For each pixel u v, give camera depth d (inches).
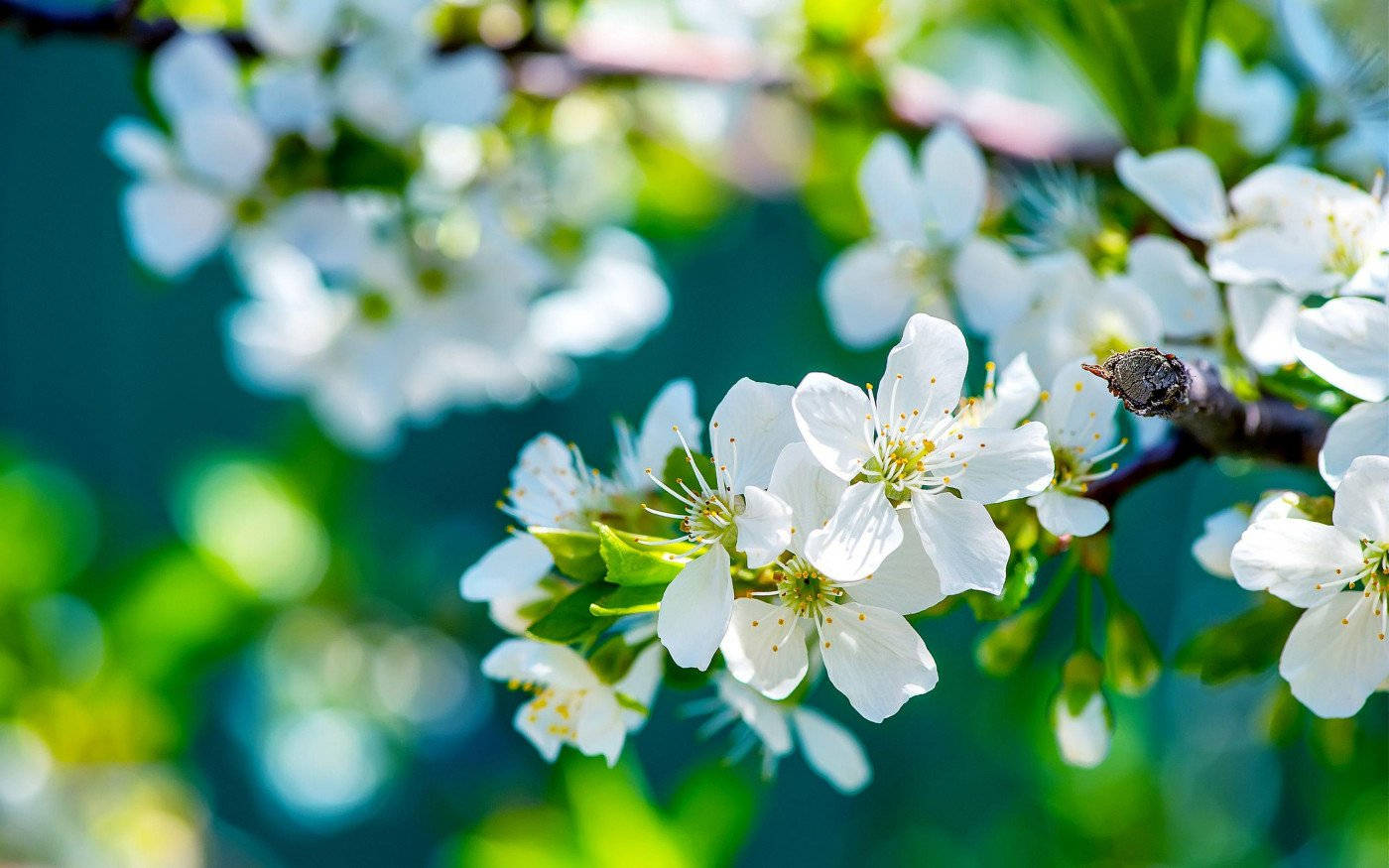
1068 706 18.7
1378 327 17.7
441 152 22.3
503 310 22.7
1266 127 21.3
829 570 17.3
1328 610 17.8
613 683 18.1
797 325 26.4
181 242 22.1
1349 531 17.6
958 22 26.1
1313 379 18.6
